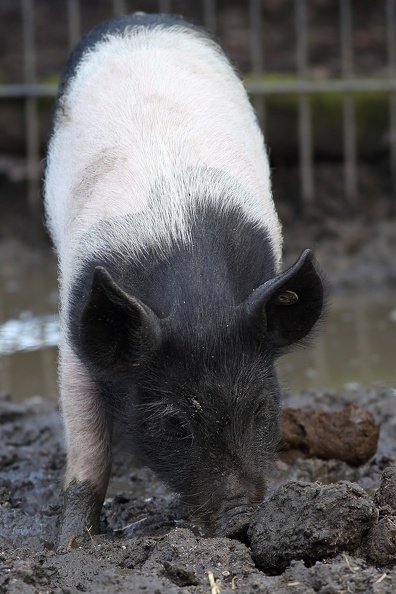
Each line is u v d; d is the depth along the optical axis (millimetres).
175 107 10336
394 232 20531
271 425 8750
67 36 26016
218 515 8086
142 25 11859
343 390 13758
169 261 8680
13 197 23141
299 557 7797
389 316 17203
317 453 11023
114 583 7520
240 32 25812
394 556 7820
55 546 9305
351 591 7242
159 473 8695
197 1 26953
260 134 11836
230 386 8188
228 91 11172
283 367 14945
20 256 21656
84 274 8945
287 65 24391
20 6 27531
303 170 21875
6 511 10016
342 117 22047
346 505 7832
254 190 10000
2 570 7980
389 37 25047
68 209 10211
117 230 9062
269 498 8039
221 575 7645
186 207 9070
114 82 10727
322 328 9016
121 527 9750
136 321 8211
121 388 8953
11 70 24297
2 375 14938
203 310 8328
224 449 8164
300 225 21453
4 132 22281
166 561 7703
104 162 9914
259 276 8898
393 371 14484
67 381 9547
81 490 9516
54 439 12227
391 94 22141
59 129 11180
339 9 26828
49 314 17750
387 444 11734
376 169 22703
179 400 8242
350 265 19578
